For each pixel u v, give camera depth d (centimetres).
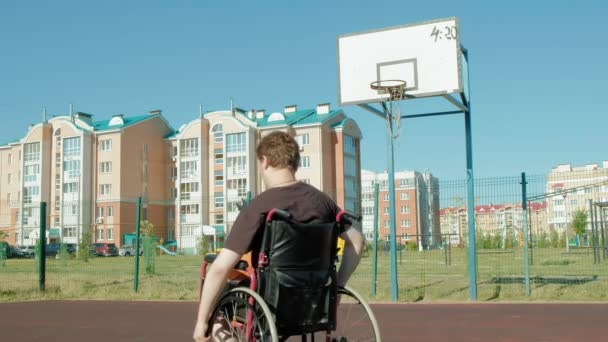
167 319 1072
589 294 1313
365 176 9350
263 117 8088
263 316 345
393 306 1227
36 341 842
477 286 1500
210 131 8050
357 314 428
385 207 8494
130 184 7906
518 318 1010
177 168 8156
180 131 8381
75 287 1620
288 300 346
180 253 3200
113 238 7669
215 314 369
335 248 368
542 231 3531
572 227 3712
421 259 2844
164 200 8319
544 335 837
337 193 1959
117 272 2341
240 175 7700
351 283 1644
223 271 346
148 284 1716
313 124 7500
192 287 1653
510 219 2856
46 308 1269
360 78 1407
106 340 845
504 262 2623
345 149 7819
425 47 1348
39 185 8050
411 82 1350
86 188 7856
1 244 3216
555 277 1720
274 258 344
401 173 8206
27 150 8219
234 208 7719
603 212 2638
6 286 1716
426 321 991
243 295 356
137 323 1018
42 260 1575
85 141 7900
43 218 1586
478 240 2989
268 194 355
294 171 371
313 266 352
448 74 1318
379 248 2983
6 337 880
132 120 8331
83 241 3406
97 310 1225
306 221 354
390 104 1375
